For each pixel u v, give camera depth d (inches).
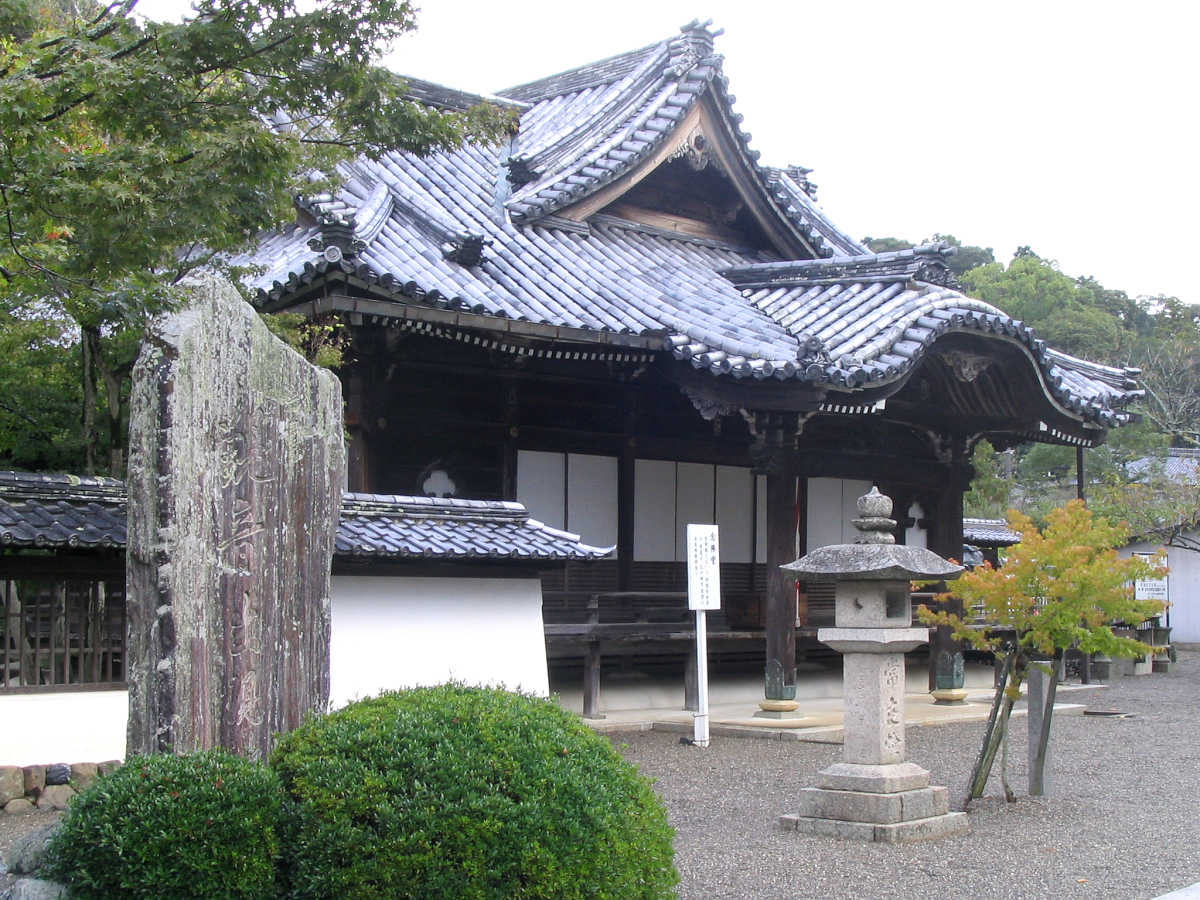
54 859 230.2
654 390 783.7
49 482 444.5
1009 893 329.4
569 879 231.5
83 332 636.1
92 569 441.7
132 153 416.8
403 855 224.1
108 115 433.7
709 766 547.2
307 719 263.1
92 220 420.8
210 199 426.3
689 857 366.9
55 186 403.9
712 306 722.2
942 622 470.0
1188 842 396.8
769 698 691.4
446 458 701.9
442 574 542.0
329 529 319.0
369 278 576.1
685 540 812.6
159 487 247.6
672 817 431.8
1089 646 437.7
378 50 466.0
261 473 285.7
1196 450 1947.6
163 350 252.7
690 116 822.5
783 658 690.8
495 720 251.0
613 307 695.1
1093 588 435.5
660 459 802.2
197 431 259.1
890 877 343.6
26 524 418.0
